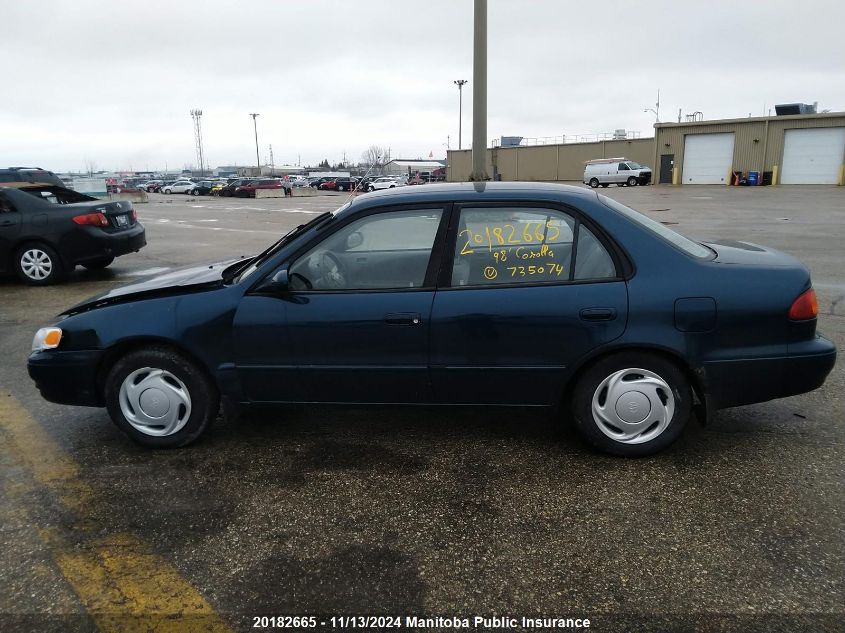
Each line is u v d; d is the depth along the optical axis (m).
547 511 2.97
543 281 3.31
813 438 3.66
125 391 3.62
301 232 3.62
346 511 3.01
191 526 2.90
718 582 2.45
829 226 14.83
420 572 2.55
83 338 3.56
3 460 3.60
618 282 3.25
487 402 3.45
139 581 2.53
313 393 3.52
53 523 2.95
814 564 2.54
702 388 3.27
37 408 4.39
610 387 3.35
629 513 2.93
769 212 19.25
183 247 13.02
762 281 3.24
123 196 39.53
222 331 3.46
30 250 8.78
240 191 47.41
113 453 3.67
